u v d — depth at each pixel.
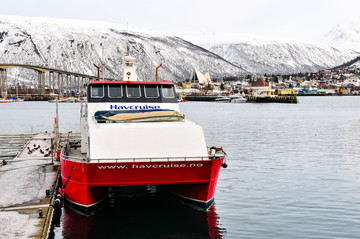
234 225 22.22
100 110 25.77
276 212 24.48
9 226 19.00
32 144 50.16
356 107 184.50
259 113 136.00
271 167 38.47
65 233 21.06
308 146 53.19
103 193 25.17
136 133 22.34
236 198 27.53
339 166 39.00
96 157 21.72
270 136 65.38
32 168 32.94
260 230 21.53
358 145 54.03
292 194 28.53
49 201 23.05
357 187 30.52
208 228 21.75
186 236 20.73
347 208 25.17
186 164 21.83
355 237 20.50
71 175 22.72
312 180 32.94
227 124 90.25
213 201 25.92
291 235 20.83
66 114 139.12
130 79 29.83
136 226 21.97
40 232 18.23
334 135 66.75
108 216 23.41
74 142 33.06
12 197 23.92
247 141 58.59
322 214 24.05
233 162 41.19
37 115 133.75
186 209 24.64
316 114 129.62
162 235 20.84
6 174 30.58
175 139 22.75
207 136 65.50
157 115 24.64
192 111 152.00
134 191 28.25
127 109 26.08
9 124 95.94
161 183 22.31
